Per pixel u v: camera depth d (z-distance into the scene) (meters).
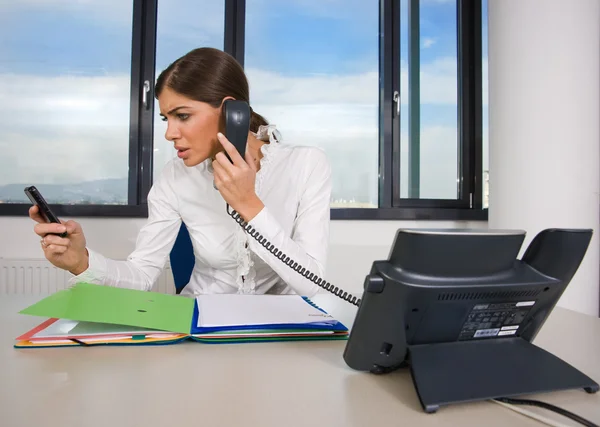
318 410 0.45
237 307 0.85
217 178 0.89
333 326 0.73
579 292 2.11
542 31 2.12
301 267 0.90
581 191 2.10
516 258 0.52
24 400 0.46
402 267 0.49
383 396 0.49
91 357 0.62
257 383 0.52
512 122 2.20
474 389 0.48
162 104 0.99
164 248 1.29
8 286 2.29
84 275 0.98
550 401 0.48
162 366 0.58
